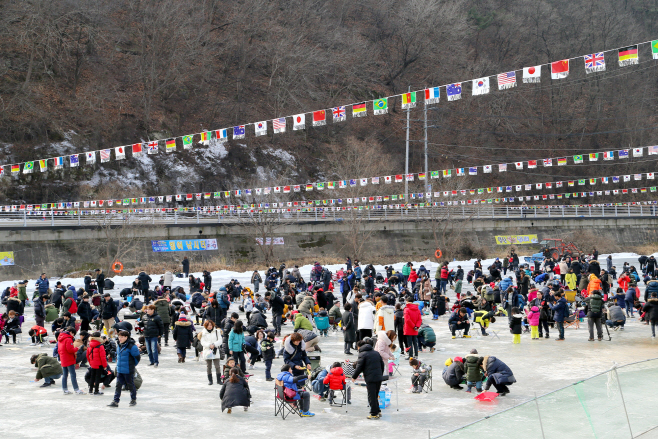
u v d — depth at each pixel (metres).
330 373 12.95
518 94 103.19
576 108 103.38
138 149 27.44
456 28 95.06
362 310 17.50
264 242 51.97
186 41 71.50
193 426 11.18
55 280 39.72
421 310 26.98
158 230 48.84
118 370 12.59
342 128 82.75
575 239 68.31
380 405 12.62
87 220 47.03
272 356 15.39
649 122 101.94
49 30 62.03
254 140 73.31
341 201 53.31
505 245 66.12
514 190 88.44
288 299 25.56
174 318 21.36
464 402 13.09
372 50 93.19
